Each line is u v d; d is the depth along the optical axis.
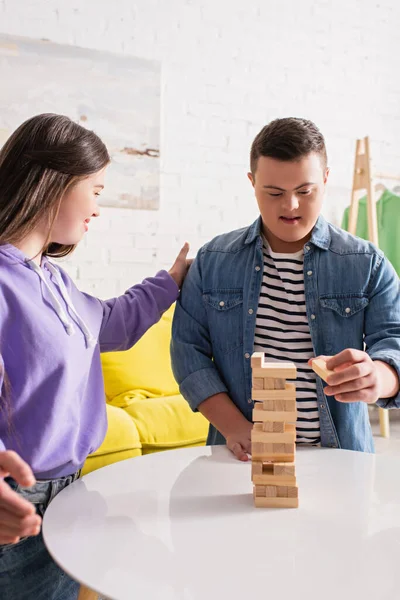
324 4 3.41
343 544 0.77
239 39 3.22
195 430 2.23
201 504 0.91
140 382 2.48
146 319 1.27
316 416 1.20
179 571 0.71
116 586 0.67
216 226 3.21
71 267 2.91
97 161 1.07
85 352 1.06
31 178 1.02
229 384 1.27
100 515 0.87
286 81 3.34
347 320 1.21
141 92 2.99
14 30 2.73
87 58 2.87
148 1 3.00
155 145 3.04
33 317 0.96
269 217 1.14
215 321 1.28
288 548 0.77
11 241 1.02
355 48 3.50
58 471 1.01
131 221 3.02
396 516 0.86
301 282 1.23
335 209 3.49
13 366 0.95
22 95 2.75
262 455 0.90
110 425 2.06
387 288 1.22
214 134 3.19
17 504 0.69
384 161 3.60
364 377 0.93
